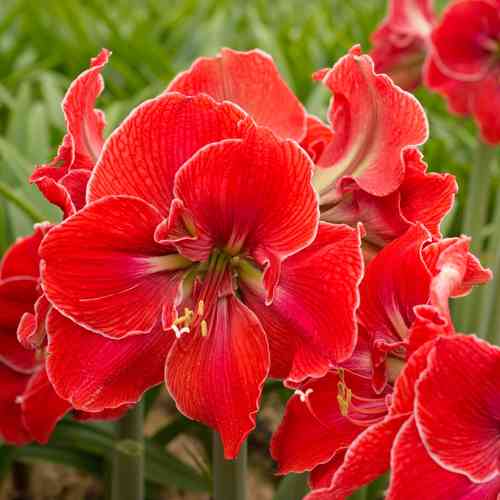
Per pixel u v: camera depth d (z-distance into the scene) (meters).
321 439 0.95
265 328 0.95
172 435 1.35
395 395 0.88
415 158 0.97
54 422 1.07
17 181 1.56
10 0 2.92
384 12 2.63
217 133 0.92
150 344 0.96
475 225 1.48
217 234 0.94
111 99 2.20
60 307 0.92
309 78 2.12
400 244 0.92
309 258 0.93
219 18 2.43
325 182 0.98
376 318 0.94
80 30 2.34
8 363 1.13
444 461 0.88
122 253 0.93
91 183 0.92
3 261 1.12
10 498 1.58
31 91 2.22
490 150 1.47
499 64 1.42
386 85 0.96
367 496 1.28
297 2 3.11
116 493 1.18
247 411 0.93
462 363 0.87
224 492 1.05
